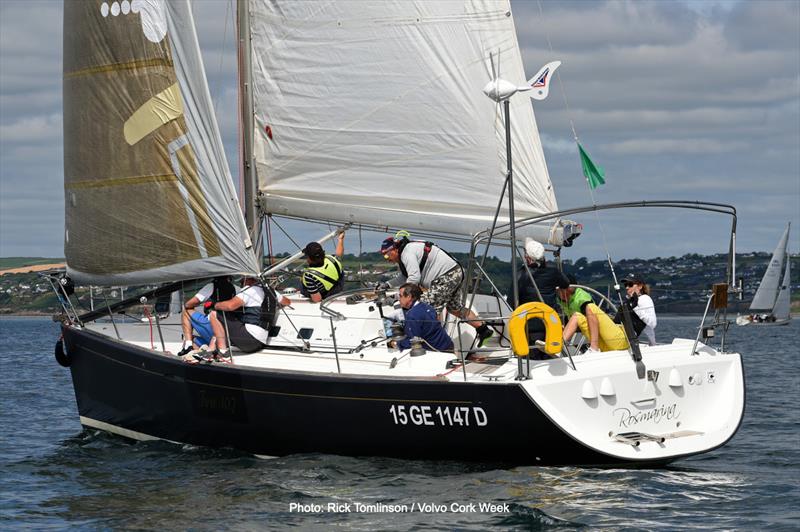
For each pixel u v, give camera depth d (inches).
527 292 666.2
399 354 680.4
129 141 737.0
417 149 762.8
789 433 862.5
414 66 754.8
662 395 627.8
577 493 581.0
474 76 748.0
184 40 713.6
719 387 647.1
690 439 620.1
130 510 576.4
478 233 682.8
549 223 725.9
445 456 627.2
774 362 1831.9
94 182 754.2
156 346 761.0
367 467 640.4
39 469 695.1
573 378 601.9
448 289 716.7
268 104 780.6
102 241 756.6
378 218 773.9
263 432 677.9
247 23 777.6
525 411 592.4
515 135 742.5
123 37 730.8
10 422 976.9
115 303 791.7
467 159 755.4
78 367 799.1
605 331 666.8
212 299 738.2
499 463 624.4
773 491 603.8
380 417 633.0
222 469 663.8
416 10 748.6
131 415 763.4
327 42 764.6
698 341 652.1
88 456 730.2
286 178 787.4
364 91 764.0
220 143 714.8
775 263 4296.3
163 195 732.7
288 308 763.4
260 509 564.7
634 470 637.3
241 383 676.7
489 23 741.3
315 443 661.9
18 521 561.6
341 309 740.0
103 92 742.5
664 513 548.1
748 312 4367.6
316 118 772.6
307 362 693.9
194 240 729.0
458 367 642.8
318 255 766.5
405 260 717.9
